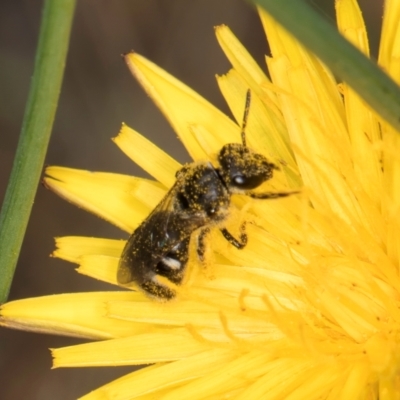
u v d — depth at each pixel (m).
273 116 0.09
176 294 0.09
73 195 0.09
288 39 0.09
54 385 0.11
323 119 0.09
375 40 0.11
